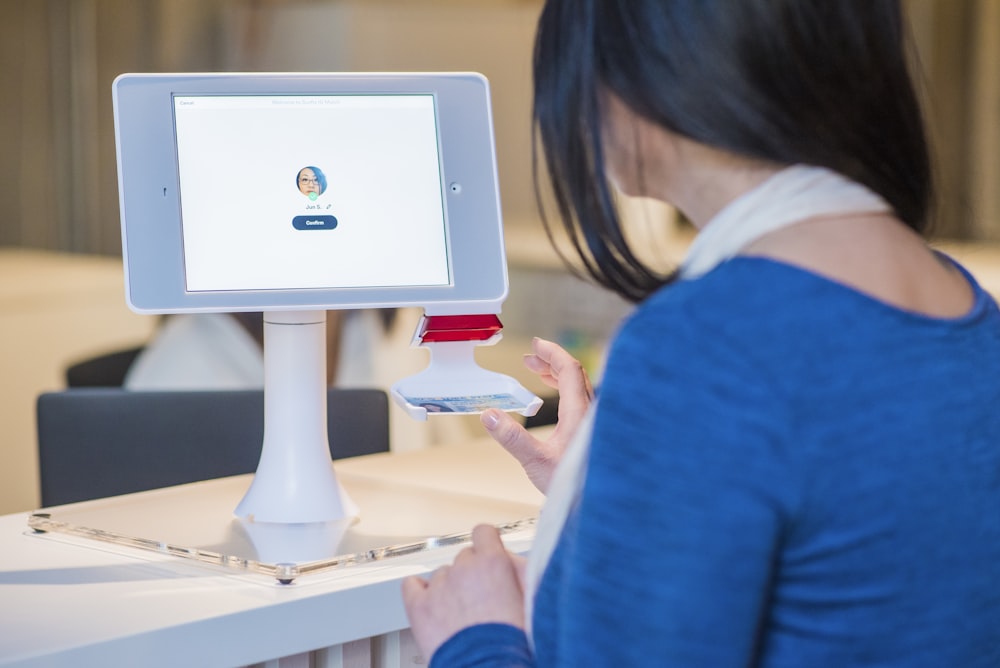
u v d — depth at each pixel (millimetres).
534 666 868
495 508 1446
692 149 826
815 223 799
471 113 1354
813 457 718
